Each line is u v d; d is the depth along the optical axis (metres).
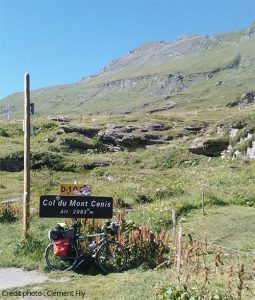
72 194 12.98
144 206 22.64
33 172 43.09
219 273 10.54
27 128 14.03
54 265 11.90
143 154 51.84
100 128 61.62
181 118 74.25
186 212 21.00
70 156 50.25
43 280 10.92
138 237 12.81
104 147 56.38
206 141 49.38
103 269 11.83
